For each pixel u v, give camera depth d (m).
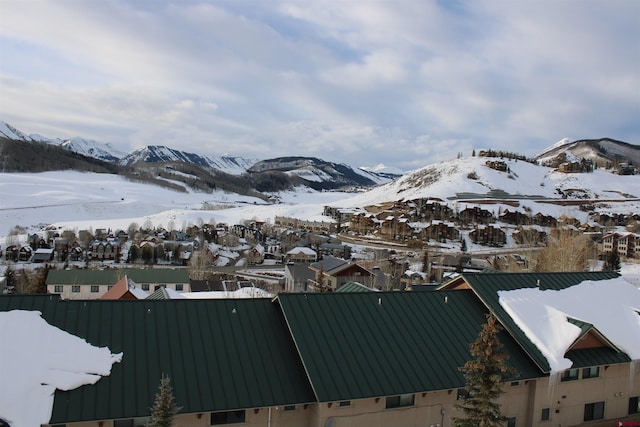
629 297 28.75
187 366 19.06
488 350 17.33
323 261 92.12
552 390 23.06
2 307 20.03
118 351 19.00
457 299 26.53
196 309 22.05
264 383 19.20
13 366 16.75
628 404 25.22
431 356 21.78
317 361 19.89
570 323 24.12
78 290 75.19
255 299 23.78
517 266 89.00
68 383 16.94
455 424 18.16
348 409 19.45
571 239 74.38
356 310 23.47
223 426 18.59
